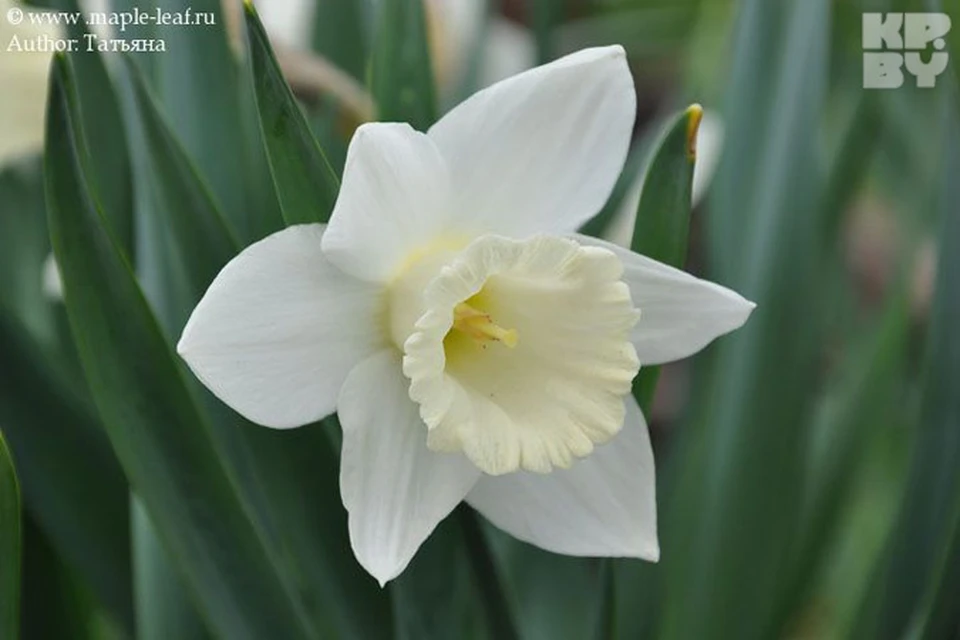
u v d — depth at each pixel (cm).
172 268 54
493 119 48
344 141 59
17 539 48
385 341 48
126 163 57
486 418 48
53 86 47
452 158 48
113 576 58
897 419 76
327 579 52
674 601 61
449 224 49
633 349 49
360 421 48
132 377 49
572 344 49
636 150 71
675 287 49
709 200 65
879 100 65
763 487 60
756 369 59
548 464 48
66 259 48
